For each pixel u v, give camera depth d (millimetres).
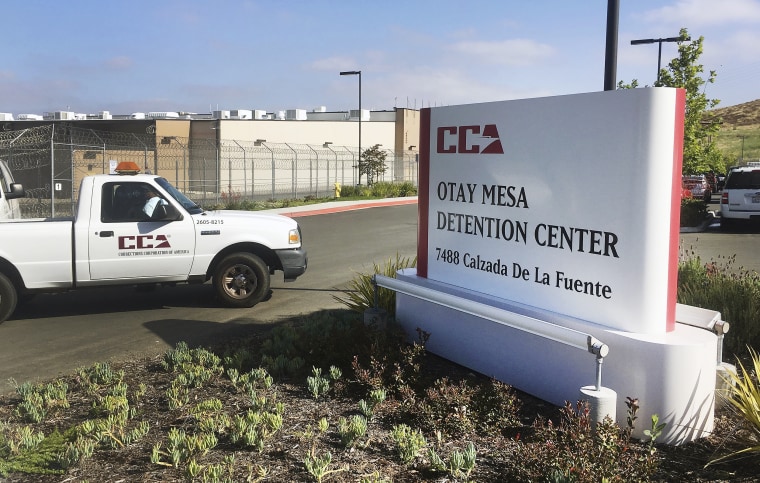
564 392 5043
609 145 4723
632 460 3725
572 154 5012
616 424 4094
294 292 10688
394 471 3887
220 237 9391
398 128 57000
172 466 3969
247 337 7648
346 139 51969
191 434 4477
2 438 4316
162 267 9203
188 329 8273
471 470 3900
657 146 4457
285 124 46500
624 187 4637
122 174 9578
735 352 6340
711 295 6965
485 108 5816
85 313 9359
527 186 5445
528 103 5371
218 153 35000
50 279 8828
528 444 3947
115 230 8953
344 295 10367
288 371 5848
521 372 5426
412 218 25688
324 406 4984
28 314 9352
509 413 4699
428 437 4418
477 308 5477
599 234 4848
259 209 28641
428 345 6480
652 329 4613
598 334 4766
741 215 19438
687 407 4379
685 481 3830
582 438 3746
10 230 8641
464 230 6195
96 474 3910
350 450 4156
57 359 7098
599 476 3549
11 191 11812
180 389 5445
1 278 8641
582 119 4910
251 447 4195
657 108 4422
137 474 3885
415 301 6633
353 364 5391
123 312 9383
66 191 37562
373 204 33406
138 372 6215
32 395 5387
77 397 5504
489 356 5738
